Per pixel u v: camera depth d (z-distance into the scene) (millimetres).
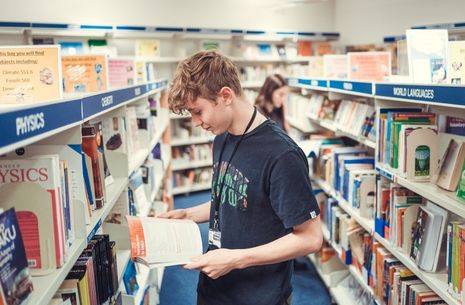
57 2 5922
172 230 1619
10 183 1108
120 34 6184
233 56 6926
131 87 2387
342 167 3016
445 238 1817
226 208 1504
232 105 1409
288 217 1323
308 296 3395
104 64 2303
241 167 1431
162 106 4926
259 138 1403
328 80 3262
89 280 1419
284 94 3797
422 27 5148
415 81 2021
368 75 3053
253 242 1450
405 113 2158
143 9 6430
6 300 890
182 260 1442
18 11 5711
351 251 2918
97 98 1571
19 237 973
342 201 2988
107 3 6195
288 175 1321
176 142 6344
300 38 7320
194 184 6637
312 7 7617
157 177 3898
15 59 1392
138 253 1447
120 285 1977
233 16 7074
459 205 1570
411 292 1939
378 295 2371
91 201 1603
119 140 2195
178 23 6695
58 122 1110
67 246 1238
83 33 5879
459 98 1486
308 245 1359
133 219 1650
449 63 1916
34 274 1113
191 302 3395
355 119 2910
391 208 2162
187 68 1358
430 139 1963
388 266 2203
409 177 1975
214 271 1336
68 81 2293
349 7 7242
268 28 7348
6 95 1394
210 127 1411
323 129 4230
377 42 6457
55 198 1125
